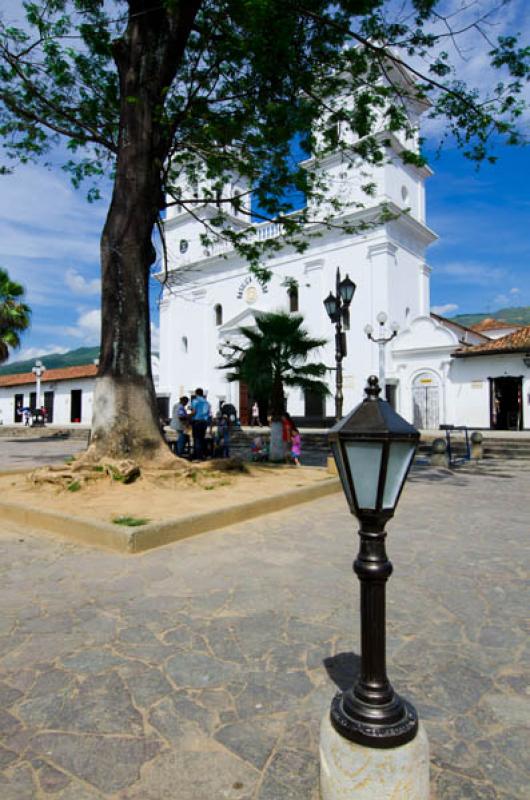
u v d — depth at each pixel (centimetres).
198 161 1162
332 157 2441
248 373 1130
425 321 2230
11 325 2339
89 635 296
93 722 215
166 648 280
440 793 176
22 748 199
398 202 2480
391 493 171
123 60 809
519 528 570
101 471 707
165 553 459
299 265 2647
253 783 181
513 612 333
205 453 1252
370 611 170
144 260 811
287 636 295
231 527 563
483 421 2058
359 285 2438
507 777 184
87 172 1092
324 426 2362
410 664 265
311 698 232
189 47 927
